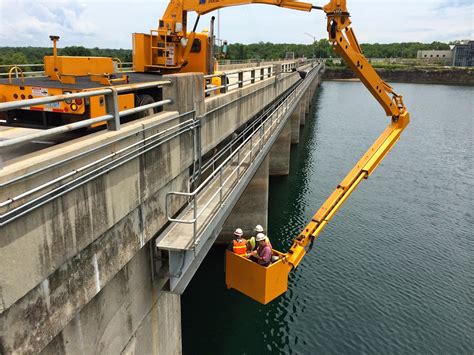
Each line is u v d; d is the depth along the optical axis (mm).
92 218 5445
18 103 4234
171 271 7883
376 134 51688
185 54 13898
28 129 8820
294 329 14953
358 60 12367
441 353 13742
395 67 160375
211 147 11250
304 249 11594
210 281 18078
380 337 14492
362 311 15875
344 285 17578
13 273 4176
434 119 65312
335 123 60219
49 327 4930
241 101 14812
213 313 15891
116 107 5941
